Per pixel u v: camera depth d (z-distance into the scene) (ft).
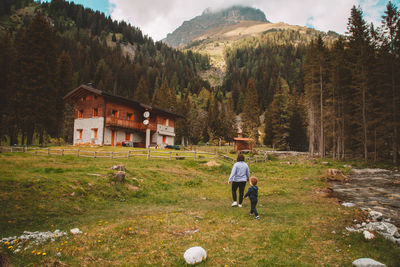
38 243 16.39
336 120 124.16
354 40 111.45
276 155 149.79
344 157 124.88
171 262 13.85
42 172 37.83
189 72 579.48
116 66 365.40
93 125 107.65
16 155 62.54
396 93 90.74
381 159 105.60
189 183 45.85
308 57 138.21
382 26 93.71
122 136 115.55
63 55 152.76
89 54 387.55
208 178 53.36
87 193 31.30
